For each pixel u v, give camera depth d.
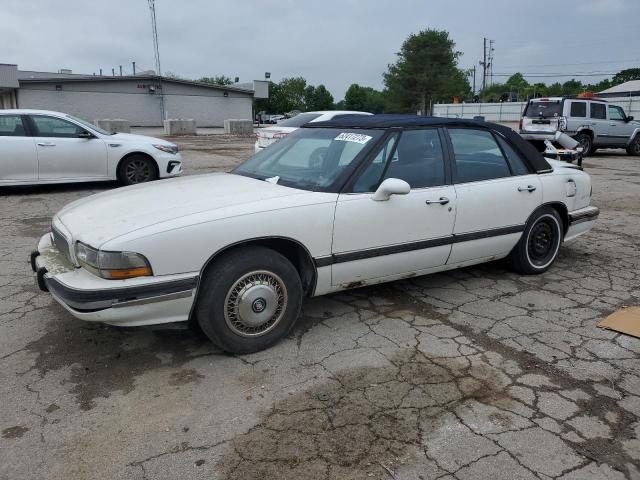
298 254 3.60
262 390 3.04
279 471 2.39
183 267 3.07
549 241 5.03
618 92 45.84
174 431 2.67
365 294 4.50
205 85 41.97
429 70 65.81
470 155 4.39
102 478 2.35
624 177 12.11
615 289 4.70
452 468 2.42
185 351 3.49
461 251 4.29
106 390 3.03
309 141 4.32
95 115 38.91
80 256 3.11
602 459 2.48
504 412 2.84
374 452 2.52
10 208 8.12
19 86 36.09
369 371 3.24
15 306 4.18
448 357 3.42
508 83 98.44
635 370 3.28
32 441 2.59
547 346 3.58
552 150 8.60
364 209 3.65
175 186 3.97
